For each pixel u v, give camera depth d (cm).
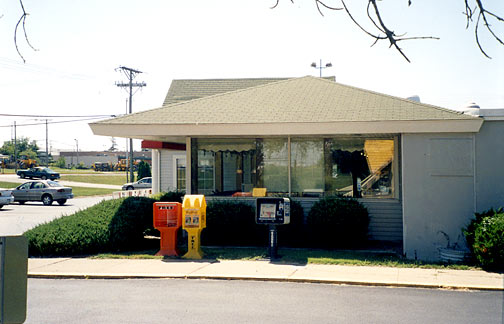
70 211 2698
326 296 839
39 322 694
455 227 1245
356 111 1387
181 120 1430
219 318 711
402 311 748
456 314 731
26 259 327
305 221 1453
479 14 298
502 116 1223
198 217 1170
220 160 1510
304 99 1552
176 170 2461
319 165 1468
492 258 1014
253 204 1470
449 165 1249
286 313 737
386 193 1438
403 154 1276
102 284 937
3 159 9550
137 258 1176
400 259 1170
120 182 6550
